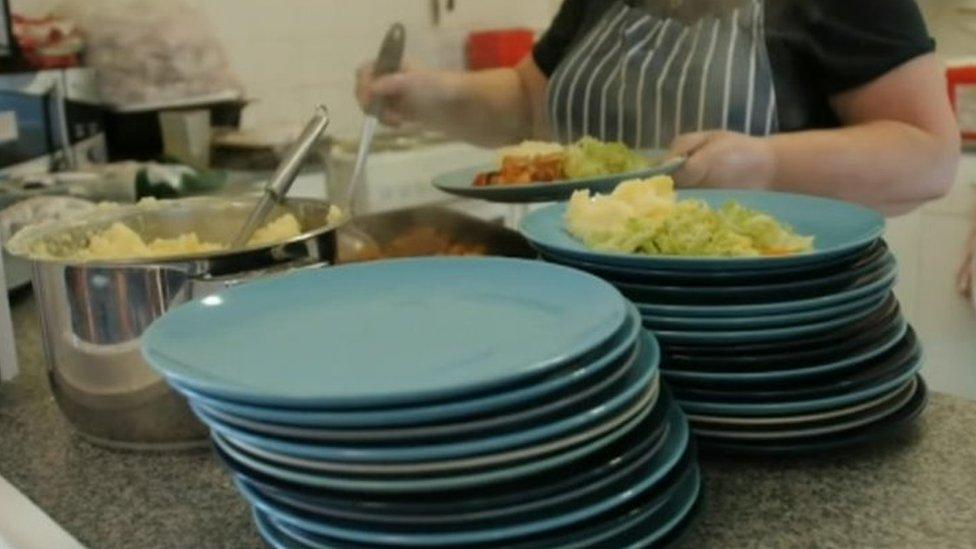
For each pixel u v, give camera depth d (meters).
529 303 0.50
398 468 0.39
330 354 0.44
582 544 0.41
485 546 0.40
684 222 0.61
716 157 0.87
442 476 0.40
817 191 0.92
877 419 0.55
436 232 0.91
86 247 0.72
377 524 0.41
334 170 1.30
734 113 1.06
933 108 0.99
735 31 1.08
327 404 0.38
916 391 0.59
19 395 0.76
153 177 1.30
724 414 0.55
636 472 0.44
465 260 0.58
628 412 0.43
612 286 0.52
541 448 0.40
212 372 0.42
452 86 1.36
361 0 2.01
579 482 0.41
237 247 0.62
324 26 1.97
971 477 0.53
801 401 0.54
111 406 0.62
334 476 0.40
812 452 0.55
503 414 0.39
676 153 0.90
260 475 0.43
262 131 1.59
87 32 1.47
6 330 0.75
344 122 1.94
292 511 0.43
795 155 0.91
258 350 0.45
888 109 1.00
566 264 0.62
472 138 1.40
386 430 0.39
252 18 1.85
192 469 0.61
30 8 1.50
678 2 1.15
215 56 1.60
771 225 0.62
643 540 0.43
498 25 2.27
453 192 0.94
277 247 0.61
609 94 1.18
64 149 1.39
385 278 0.56
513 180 0.93
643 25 1.17
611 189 0.81
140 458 0.63
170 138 1.54
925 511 0.50
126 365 0.61
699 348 0.55
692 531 0.47
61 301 0.62
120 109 1.49
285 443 0.40
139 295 0.59
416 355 0.43
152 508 0.56
